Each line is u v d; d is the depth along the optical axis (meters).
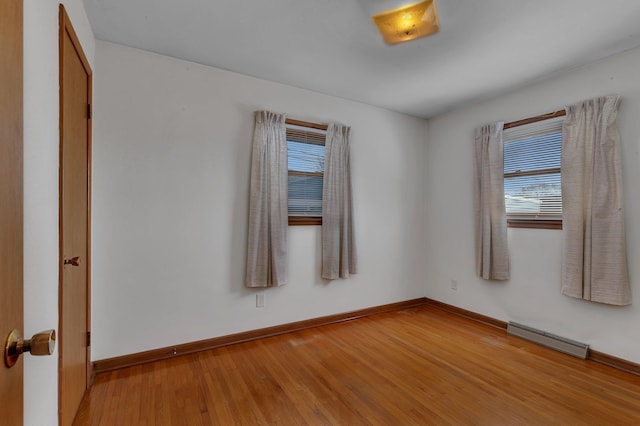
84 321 1.97
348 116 3.40
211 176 2.66
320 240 3.22
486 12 1.90
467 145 3.54
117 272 2.30
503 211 3.12
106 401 1.89
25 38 0.98
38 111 1.09
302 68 2.69
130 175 2.35
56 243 1.32
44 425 1.11
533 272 2.92
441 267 3.83
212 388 2.04
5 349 0.60
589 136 2.48
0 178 0.60
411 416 1.78
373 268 3.61
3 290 0.60
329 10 1.91
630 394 2.01
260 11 1.94
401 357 2.51
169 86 2.50
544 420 1.76
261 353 2.56
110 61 2.29
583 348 2.51
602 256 2.39
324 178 3.18
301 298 3.12
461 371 2.29
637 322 2.27
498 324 3.18
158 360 2.43
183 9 1.92
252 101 2.84
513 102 3.10
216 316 2.68
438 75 2.78
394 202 3.76
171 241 2.50
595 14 1.90
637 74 2.28
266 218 2.83
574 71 2.63
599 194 2.41
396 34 2.16
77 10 1.75
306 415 1.78
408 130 3.88
